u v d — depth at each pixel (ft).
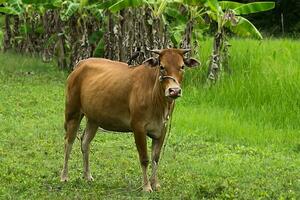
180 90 62.80
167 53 64.28
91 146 93.50
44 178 74.95
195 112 114.52
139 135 66.59
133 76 67.67
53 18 187.83
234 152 91.56
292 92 115.34
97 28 164.14
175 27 146.20
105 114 69.00
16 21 208.13
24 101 128.16
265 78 123.65
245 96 119.55
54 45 188.55
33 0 151.23
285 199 66.69
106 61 72.64
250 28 135.54
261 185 72.84
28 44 202.90
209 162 84.69
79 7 150.92
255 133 101.09
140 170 79.56
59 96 135.13
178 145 94.79
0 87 143.64
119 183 72.13
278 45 164.45
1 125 106.22
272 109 111.55
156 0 143.64
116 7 127.54
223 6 138.00
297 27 266.77
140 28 145.79
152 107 65.92
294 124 107.96
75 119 73.15
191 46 144.46
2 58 188.34
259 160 86.07
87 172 73.56
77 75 72.69
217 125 104.47
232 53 152.15
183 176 76.23
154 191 67.77
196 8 143.64
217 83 130.21
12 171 76.89
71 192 68.03
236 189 68.85
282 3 270.46
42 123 109.19
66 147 73.36
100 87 69.41
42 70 173.47
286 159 87.25
